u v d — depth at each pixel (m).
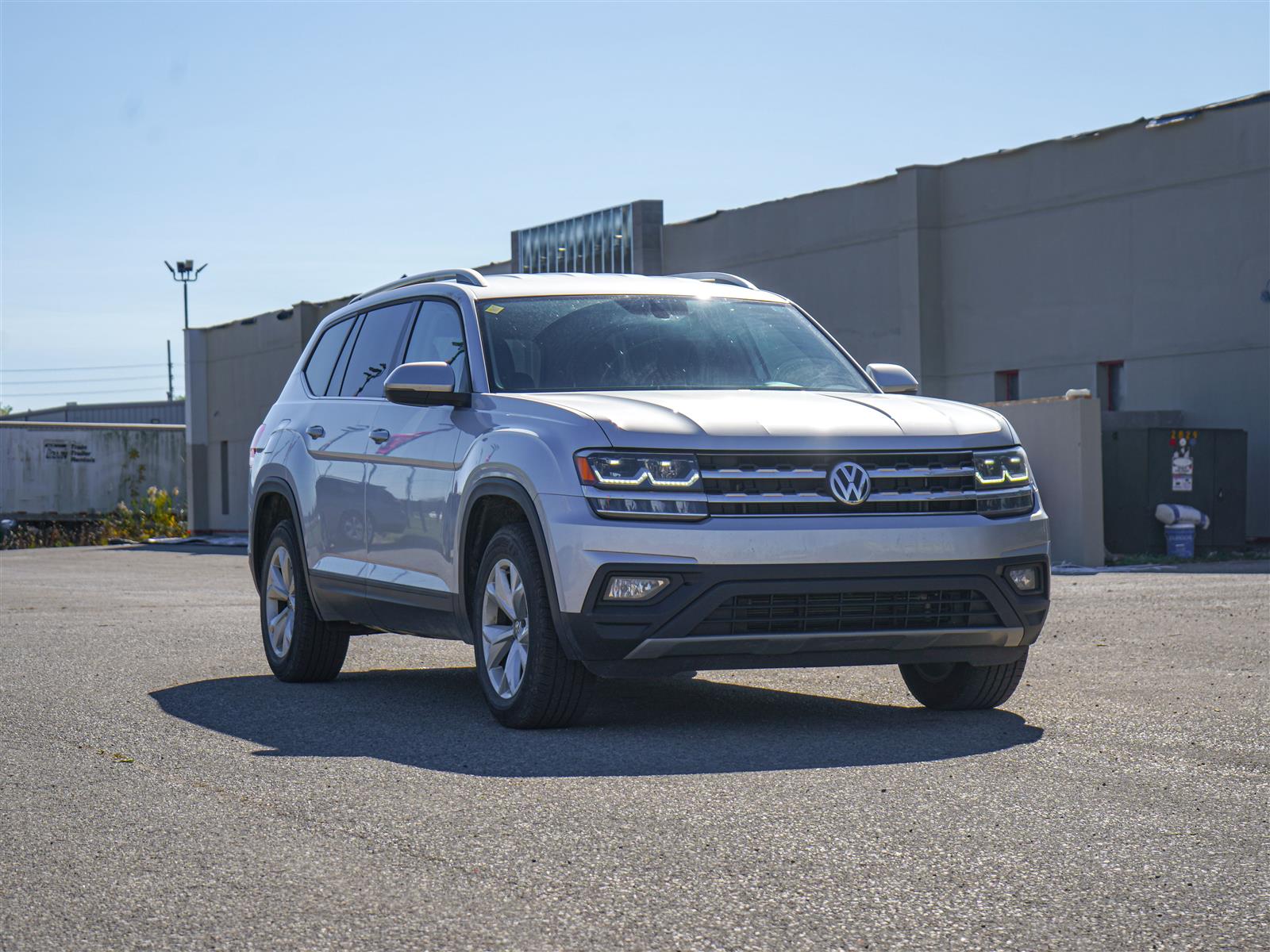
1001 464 6.29
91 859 4.20
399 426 7.37
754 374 7.11
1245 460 20.92
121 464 45.69
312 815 4.70
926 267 27.69
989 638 6.23
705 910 3.61
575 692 6.20
